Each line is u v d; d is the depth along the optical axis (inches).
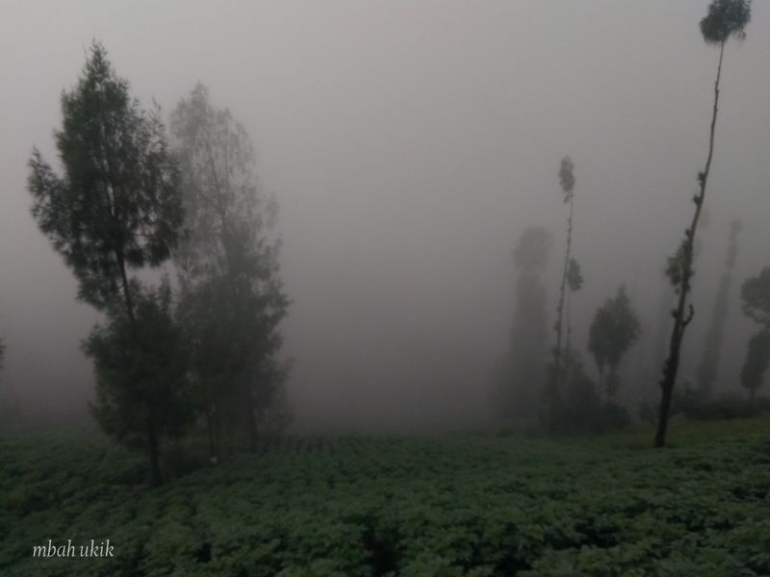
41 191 605.3
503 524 385.4
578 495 485.4
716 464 619.5
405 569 327.6
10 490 666.2
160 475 703.1
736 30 832.9
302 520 429.1
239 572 359.6
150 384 653.3
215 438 991.6
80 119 609.3
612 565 306.0
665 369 927.7
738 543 321.7
